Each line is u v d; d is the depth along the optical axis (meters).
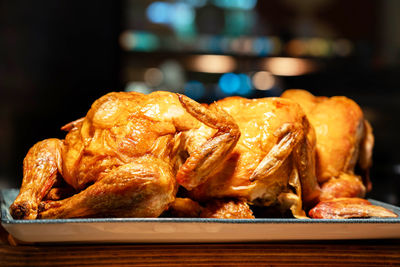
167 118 0.83
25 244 0.78
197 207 0.86
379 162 1.65
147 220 0.77
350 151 0.97
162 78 1.98
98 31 1.74
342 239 0.82
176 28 1.96
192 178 0.82
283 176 0.87
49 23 1.71
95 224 0.76
